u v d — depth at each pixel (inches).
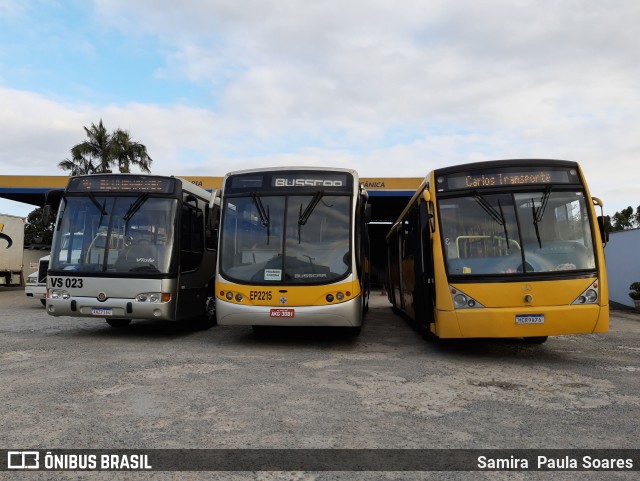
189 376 252.5
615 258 724.7
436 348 347.6
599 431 177.6
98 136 1429.6
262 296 326.6
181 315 374.0
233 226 345.7
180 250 371.6
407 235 440.1
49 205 387.2
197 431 173.3
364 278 447.8
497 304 282.2
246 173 357.4
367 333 424.8
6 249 956.6
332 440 166.7
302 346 350.3
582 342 378.3
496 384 244.1
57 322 472.1
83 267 356.2
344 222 339.0
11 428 174.4
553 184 297.9
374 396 219.9
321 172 351.3
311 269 328.8
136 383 236.8
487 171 304.3
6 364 277.4
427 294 323.3
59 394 216.4
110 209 369.1
